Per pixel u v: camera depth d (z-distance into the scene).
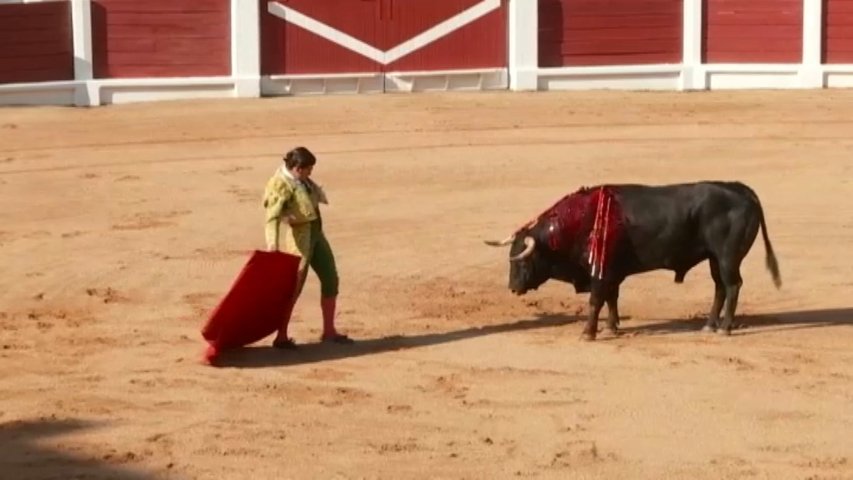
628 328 18.31
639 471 13.59
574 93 36.78
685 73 37.75
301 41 36.53
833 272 21.08
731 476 13.50
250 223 24.34
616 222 17.42
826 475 13.52
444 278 20.88
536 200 25.94
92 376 16.38
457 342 17.69
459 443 14.30
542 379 16.22
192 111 34.31
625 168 28.47
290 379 16.23
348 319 18.70
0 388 15.98
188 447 14.20
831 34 37.50
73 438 14.44
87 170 28.47
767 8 37.56
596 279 17.53
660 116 33.62
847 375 16.33
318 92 36.66
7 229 24.03
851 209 25.12
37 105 35.34
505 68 37.44
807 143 30.58
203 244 22.94
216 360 16.88
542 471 13.59
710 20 37.75
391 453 14.04
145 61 36.03
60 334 18.12
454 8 37.06
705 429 14.69
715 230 17.42
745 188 17.67
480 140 31.05
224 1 36.16
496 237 23.27
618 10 37.50
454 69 37.22
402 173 28.14
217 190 26.80
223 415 15.10
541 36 37.38
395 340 17.78
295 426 14.79
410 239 23.22
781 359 16.91
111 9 35.78
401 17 36.88
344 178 27.77
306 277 18.89
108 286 20.47
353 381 16.17
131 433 14.58
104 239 23.28
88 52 35.69
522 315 18.97
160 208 25.48
